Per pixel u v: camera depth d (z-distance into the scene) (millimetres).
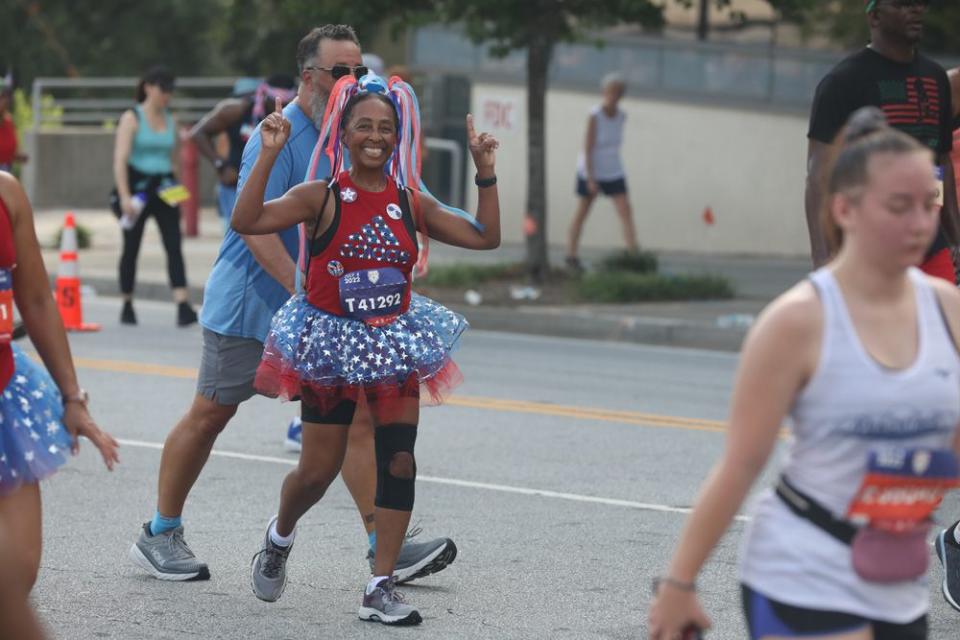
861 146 4531
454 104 33469
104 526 9648
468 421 13633
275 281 8203
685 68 29812
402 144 7707
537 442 12703
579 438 12914
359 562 8906
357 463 8289
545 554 9133
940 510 10141
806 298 4516
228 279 8203
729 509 4492
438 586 8438
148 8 52125
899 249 4461
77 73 51281
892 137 4512
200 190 38781
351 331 7387
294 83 17578
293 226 8008
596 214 30812
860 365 4477
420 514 10109
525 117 31594
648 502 10531
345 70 8031
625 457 12117
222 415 8297
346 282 7371
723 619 7840
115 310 21625
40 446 5961
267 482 10945
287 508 7793
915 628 4633
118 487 10711
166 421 13234
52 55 51281
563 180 31234
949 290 4684
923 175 4449
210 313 8219
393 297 7422
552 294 22453
